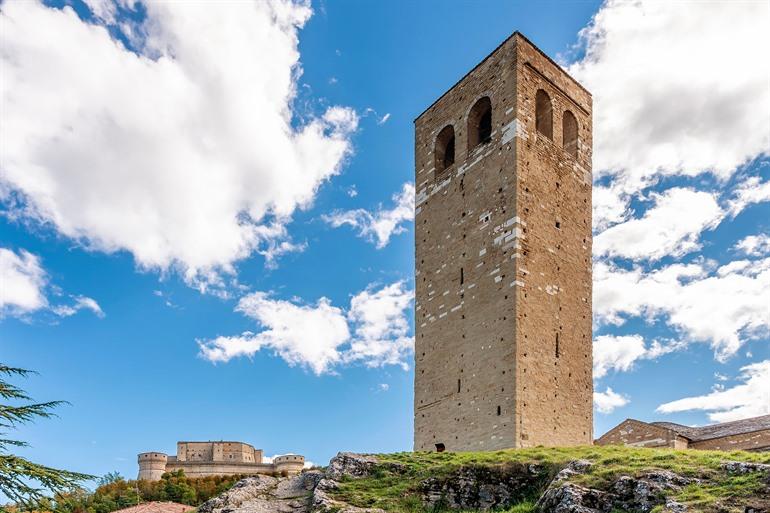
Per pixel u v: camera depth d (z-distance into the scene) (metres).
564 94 49.06
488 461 32.88
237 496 35.22
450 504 30.69
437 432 43.62
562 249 44.72
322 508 30.33
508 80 45.66
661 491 25.02
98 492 88.88
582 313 44.78
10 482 21.00
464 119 49.09
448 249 47.19
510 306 40.66
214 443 140.12
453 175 48.69
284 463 136.38
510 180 43.31
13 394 22.33
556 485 27.61
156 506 64.31
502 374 39.84
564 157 47.34
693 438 53.31
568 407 41.41
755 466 25.08
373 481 33.38
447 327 45.22
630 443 54.47
